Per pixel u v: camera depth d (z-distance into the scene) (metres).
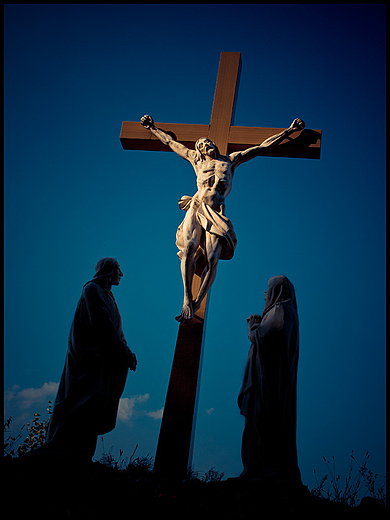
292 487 5.28
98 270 6.84
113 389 6.25
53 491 5.04
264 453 5.70
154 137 8.66
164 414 6.46
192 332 7.01
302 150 8.38
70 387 6.07
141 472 5.75
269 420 5.79
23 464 5.46
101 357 6.21
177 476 5.86
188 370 6.73
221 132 8.56
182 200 7.77
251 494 5.07
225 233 7.27
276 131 8.52
